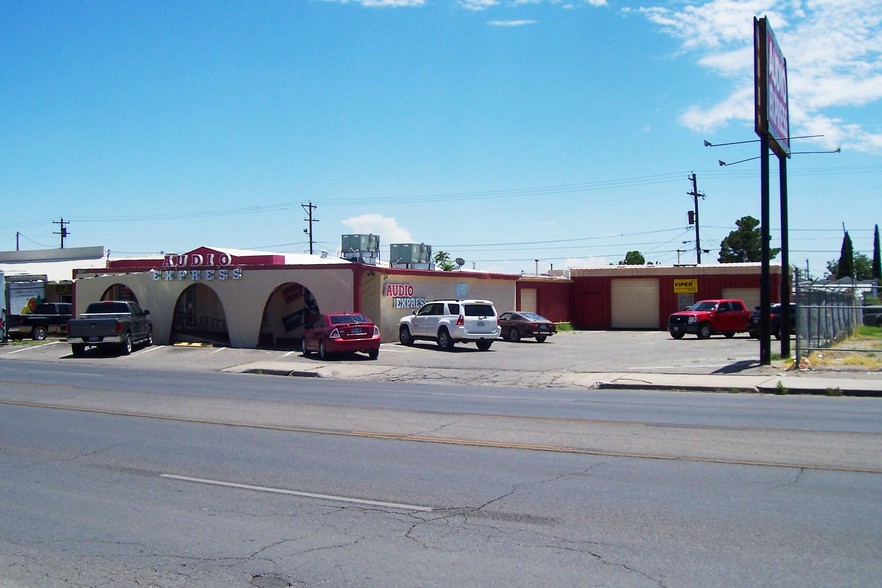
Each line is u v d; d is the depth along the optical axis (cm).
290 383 2109
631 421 1312
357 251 3916
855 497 790
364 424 1306
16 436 1219
